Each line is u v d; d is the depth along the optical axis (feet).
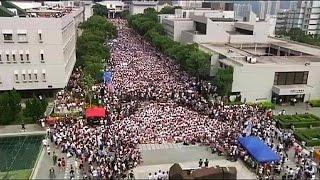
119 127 215.10
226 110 247.70
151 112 242.17
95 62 346.74
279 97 289.53
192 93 285.43
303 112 269.23
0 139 213.05
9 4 354.74
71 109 249.55
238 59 310.24
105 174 167.22
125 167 175.94
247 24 430.20
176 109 250.16
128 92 282.36
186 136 210.38
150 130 215.31
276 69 288.71
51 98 283.38
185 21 487.20
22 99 279.08
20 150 201.05
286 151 199.93
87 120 224.53
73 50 360.28
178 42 445.37
